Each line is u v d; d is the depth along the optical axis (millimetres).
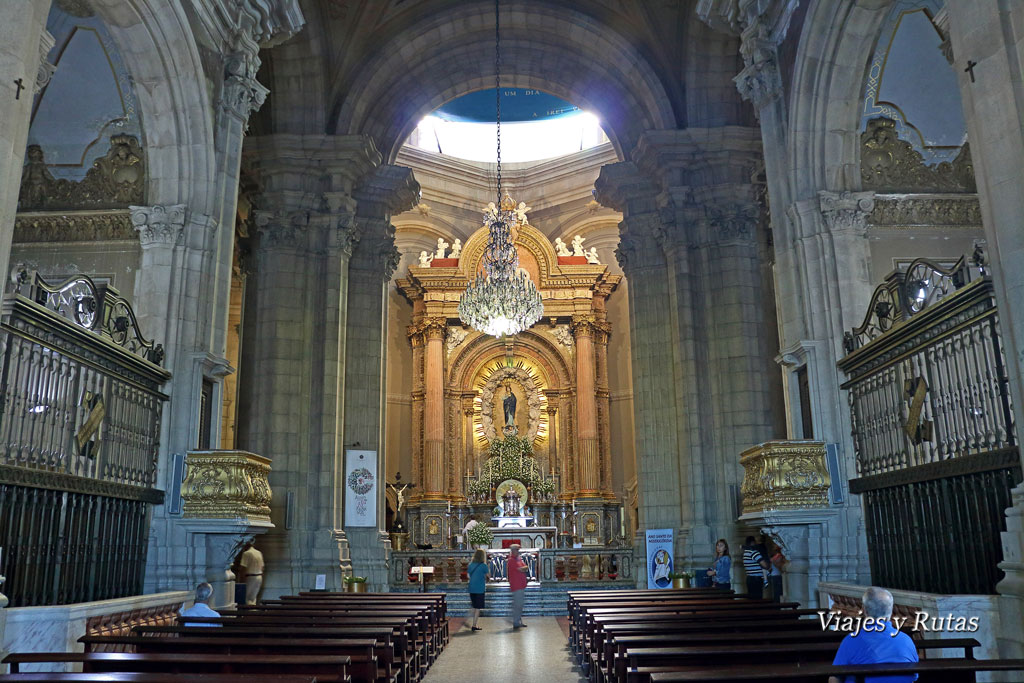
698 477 15453
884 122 11242
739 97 16766
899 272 8891
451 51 18016
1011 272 6086
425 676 8734
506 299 16422
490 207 18688
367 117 17672
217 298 10664
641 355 17000
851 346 9828
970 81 6523
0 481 6812
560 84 18750
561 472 26031
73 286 8562
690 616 7742
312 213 16625
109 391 8789
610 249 28234
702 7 12211
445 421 26109
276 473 15367
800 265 10734
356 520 16203
